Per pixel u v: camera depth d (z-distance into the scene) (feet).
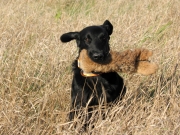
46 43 26.37
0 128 16.92
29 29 28.55
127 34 28.58
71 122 17.87
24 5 39.70
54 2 43.19
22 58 22.70
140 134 16.02
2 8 36.81
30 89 21.36
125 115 17.46
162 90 20.35
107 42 19.34
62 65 23.49
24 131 17.40
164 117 16.83
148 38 28.71
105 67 15.87
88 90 18.12
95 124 17.46
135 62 15.67
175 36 27.73
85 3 40.86
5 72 21.79
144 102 18.88
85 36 19.03
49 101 19.56
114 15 35.06
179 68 22.47
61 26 31.48
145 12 34.65
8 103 18.31
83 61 16.35
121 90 18.97
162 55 24.45
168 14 33.47
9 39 25.16
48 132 17.01
